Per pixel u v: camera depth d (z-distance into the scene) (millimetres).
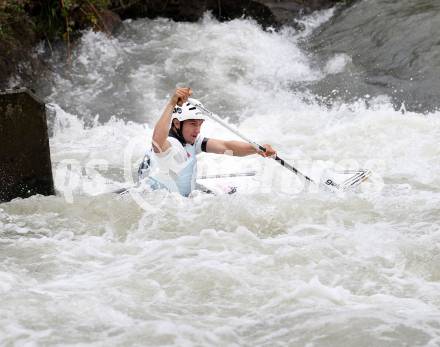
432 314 13211
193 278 14773
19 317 13125
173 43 36500
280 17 38250
